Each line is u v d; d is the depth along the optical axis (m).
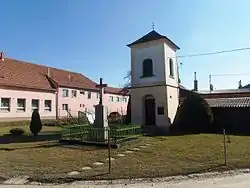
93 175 9.05
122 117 33.16
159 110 23.28
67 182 8.45
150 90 23.91
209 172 9.48
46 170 9.75
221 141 16.75
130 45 25.36
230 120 24.28
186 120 22.25
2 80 32.69
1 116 31.42
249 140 17.27
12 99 33.00
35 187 7.99
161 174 9.17
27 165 10.51
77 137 16.64
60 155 12.53
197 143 15.98
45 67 46.03
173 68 25.27
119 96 58.69
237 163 10.62
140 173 9.27
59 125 31.03
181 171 9.53
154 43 24.11
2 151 13.57
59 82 42.28
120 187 7.91
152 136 19.55
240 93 45.44
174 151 13.45
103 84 17.95
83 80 51.28
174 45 25.66
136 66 25.02
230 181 8.46
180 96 26.95
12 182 8.48
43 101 37.88
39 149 14.15
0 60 37.25
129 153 13.03
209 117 22.11
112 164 10.70
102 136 15.67
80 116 34.41
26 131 23.52
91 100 48.78
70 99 43.62
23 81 35.97
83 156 12.30
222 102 25.67
